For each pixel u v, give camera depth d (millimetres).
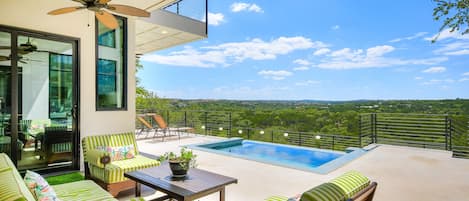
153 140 8188
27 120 4305
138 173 2920
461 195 3473
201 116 10070
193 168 3105
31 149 4363
